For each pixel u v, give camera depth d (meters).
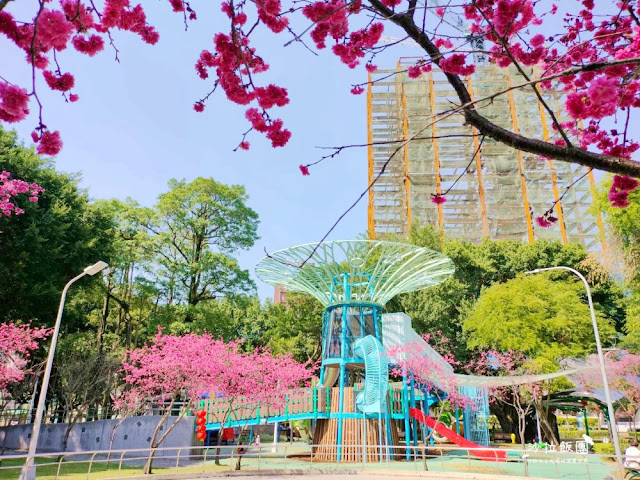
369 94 71.81
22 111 3.15
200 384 18.56
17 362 20.98
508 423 34.88
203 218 32.47
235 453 23.44
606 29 4.52
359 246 22.17
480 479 15.07
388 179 69.94
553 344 25.38
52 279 21.69
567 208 68.75
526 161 69.94
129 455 21.48
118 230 31.14
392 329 23.72
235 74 4.21
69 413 23.61
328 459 20.95
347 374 24.91
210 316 29.20
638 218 19.16
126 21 4.08
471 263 37.69
